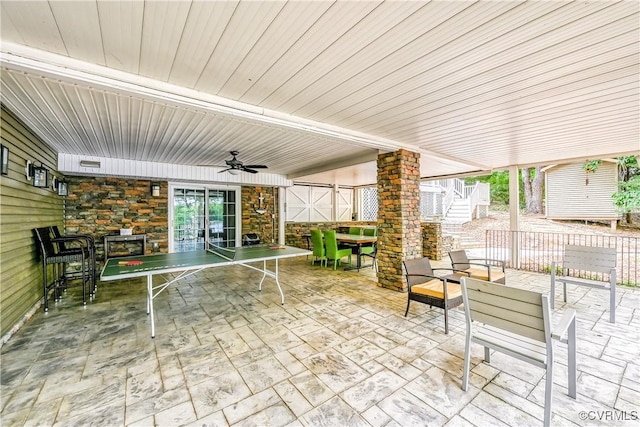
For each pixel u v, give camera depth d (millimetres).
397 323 3268
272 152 5230
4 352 2619
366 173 7656
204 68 2150
